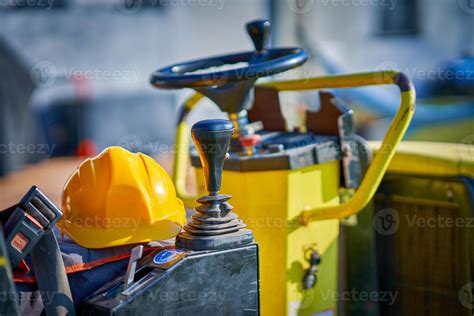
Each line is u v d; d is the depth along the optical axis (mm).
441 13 37000
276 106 8055
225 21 31250
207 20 30844
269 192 7113
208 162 5590
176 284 5273
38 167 24781
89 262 5668
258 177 7105
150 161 6133
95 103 27344
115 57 28188
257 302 5617
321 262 7457
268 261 7207
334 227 7539
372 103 22828
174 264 5285
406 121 7027
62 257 5602
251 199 7156
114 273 5723
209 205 5586
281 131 8039
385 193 8398
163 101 29281
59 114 26562
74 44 27078
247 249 5551
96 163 5953
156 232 5836
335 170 7465
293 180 7078
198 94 8516
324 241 7438
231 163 7191
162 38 29469
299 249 7242
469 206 7703
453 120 20406
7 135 23797
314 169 7254
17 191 21109
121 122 28141
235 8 31453
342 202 8125
